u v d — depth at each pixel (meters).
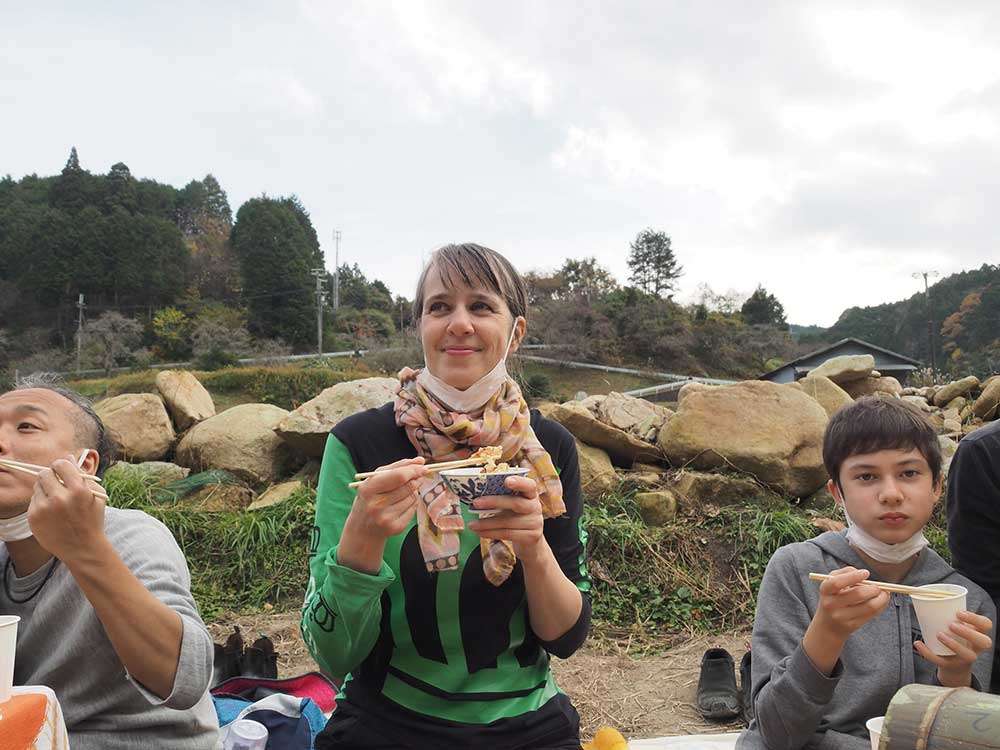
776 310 70.25
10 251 68.88
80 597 1.90
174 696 1.75
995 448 2.49
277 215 71.69
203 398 9.20
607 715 4.00
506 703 2.06
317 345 64.75
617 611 5.46
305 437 7.64
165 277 70.25
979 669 2.19
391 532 1.82
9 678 1.34
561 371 44.59
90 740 1.88
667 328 49.78
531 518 1.83
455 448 2.10
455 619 2.06
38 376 2.19
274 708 2.67
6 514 1.80
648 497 6.29
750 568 5.74
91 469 2.02
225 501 7.30
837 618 1.91
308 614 2.04
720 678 4.06
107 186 79.94
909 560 2.33
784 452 6.56
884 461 2.23
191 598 2.01
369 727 2.05
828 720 2.22
